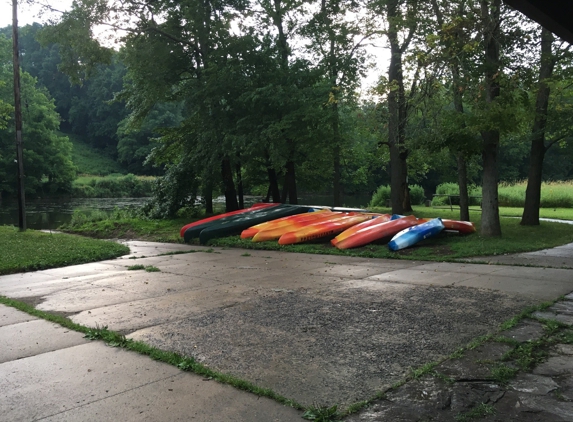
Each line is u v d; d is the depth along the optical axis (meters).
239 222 17.28
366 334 5.51
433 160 25.88
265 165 25.41
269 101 20.72
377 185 61.94
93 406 3.79
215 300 7.50
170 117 85.62
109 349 5.18
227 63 22.16
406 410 3.65
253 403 3.80
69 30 20.61
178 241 17.56
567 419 3.48
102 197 69.88
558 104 16.19
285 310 6.74
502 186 39.44
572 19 4.41
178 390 4.07
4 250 13.47
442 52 12.90
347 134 23.34
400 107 17.22
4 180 59.34
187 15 21.95
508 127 11.79
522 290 7.49
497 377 4.18
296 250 13.71
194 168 24.16
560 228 16.33
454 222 14.40
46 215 36.75
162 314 6.68
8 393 4.08
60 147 66.25
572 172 69.50
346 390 4.01
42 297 8.10
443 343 5.11
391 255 11.84
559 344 5.02
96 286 9.00
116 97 25.59
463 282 8.30
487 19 12.61
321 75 21.72
